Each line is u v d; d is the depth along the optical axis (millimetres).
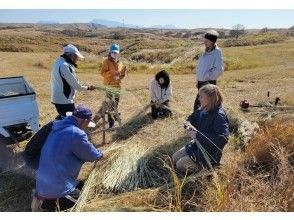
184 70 21750
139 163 6156
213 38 7586
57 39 73125
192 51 23891
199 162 5801
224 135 5676
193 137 5848
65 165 4980
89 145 5082
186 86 14391
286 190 4809
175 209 4840
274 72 17281
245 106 9547
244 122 7523
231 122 7895
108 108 8102
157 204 5125
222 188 4840
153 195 5250
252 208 4566
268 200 4691
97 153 5203
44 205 5031
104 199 5289
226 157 6133
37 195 5031
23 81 8328
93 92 12461
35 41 66000
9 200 5660
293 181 4934
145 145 6977
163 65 23281
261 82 14594
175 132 7629
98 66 24297
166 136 7504
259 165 5926
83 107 5180
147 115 9242
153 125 8422
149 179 5871
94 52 56094
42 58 27812
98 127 8617
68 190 5023
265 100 10930
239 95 11898
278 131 6391
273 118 7777
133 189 5629
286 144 6160
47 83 15602
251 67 25312
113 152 6340
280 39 65375
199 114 6055
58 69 6938
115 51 8625
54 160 4938
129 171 5883
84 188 5250
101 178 5754
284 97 11336
